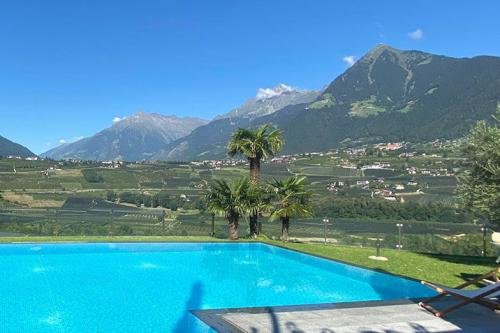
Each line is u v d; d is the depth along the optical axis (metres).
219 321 6.57
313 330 6.06
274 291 9.51
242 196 16.75
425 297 8.56
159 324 6.85
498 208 11.20
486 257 13.88
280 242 16.09
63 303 8.07
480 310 7.24
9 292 8.79
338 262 12.44
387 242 16.20
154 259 13.09
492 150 11.35
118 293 8.94
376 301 7.89
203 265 12.50
